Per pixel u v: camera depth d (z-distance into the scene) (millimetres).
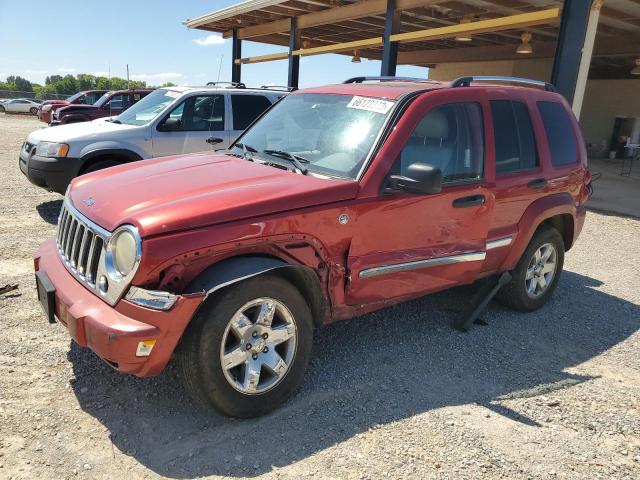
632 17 13797
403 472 2801
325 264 3400
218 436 3008
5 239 6293
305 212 3230
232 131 8773
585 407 3533
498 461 2936
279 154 4000
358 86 4434
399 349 4191
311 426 3141
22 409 3115
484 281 5137
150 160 4309
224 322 2938
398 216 3658
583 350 4402
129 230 2861
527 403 3537
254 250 3094
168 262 2805
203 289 2861
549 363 4137
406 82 4711
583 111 24734
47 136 7809
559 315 5125
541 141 4816
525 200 4625
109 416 3119
